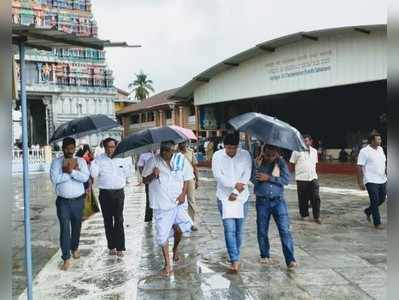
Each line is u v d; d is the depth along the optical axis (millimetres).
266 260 6387
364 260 6512
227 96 29531
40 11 50844
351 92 30281
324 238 7984
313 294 5137
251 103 33344
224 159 5984
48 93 54094
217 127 33281
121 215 7086
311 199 9570
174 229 6422
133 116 54406
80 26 53062
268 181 6164
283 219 6160
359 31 21328
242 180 5973
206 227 9211
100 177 7004
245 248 7371
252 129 5672
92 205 7102
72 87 54938
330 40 23094
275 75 26203
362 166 8766
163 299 5078
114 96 57438
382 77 21062
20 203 14898
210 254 7004
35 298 5199
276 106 33188
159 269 6266
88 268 6395
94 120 6738
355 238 7961
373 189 8719
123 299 5113
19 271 6355
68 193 6398
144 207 12516
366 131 29672
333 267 6176
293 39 24109
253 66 27531
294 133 5711
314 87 24109
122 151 5848
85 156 9539
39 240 8594
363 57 21781
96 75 56312
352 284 5465
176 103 35656
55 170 6363
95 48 4871
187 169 6246
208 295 5176
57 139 6691
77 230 6766
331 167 24438
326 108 31781
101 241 8219
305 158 9570
